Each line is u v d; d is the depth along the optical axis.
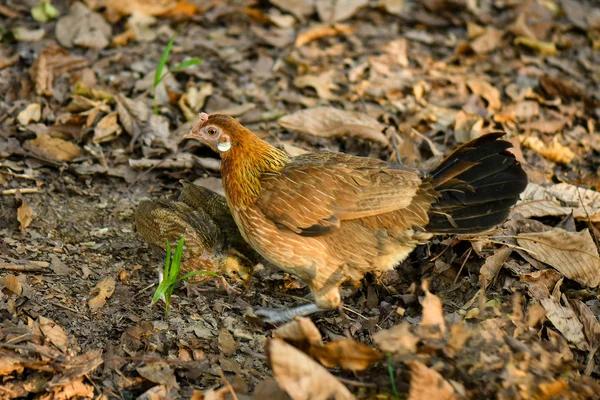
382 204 8.56
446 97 13.81
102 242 10.09
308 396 6.96
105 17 14.84
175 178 11.45
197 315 9.01
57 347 8.06
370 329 8.75
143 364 8.04
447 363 7.31
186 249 9.11
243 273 9.41
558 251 9.46
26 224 10.00
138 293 9.23
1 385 7.51
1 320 8.31
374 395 7.39
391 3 16.38
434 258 9.69
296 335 7.49
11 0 15.14
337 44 15.21
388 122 12.84
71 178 11.21
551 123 13.15
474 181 8.59
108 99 12.57
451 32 16.11
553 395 7.11
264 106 13.10
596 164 12.38
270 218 8.77
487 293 9.01
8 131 11.60
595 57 15.64
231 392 7.41
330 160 9.06
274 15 15.73
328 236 8.78
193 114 12.59
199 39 14.87
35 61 12.79
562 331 8.41
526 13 16.73
